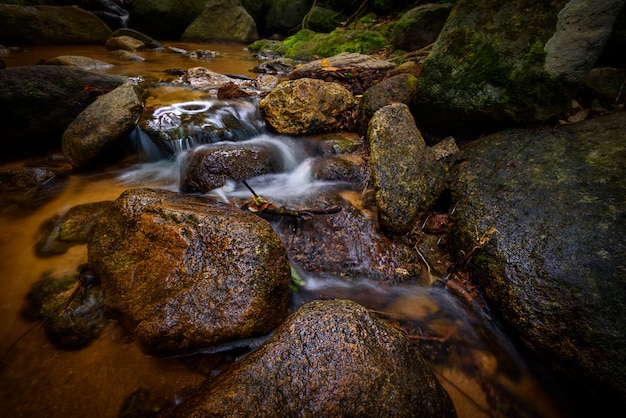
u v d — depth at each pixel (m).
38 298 2.57
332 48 9.72
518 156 3.14
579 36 2.93
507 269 2.48
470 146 3.59
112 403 1.93
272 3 15.84
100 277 2.59
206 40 13.82
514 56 3.31
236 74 8.30
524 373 2.26
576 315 2.06
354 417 1.66
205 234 2.40
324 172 4.07
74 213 3.48
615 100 3.47
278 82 7.50
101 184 4.15
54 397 1.95
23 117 4.35
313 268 2.98
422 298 2.78
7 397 1.93
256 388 1.68
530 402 2.12
